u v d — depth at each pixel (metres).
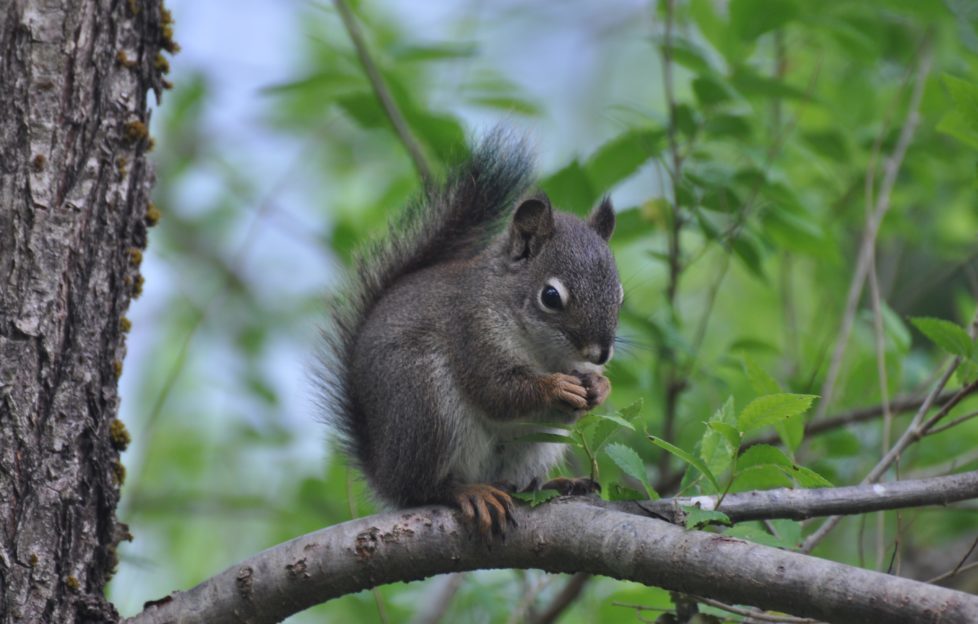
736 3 12.65
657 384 13.06
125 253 8.45
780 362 15.76
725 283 18.33
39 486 7.82
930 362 14.15
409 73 15.98
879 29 13.79
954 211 15.68
